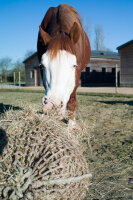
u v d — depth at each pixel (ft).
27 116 6.83
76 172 6.00
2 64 123.13
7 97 34.55
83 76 77.97
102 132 13.20
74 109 12.68
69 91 9.41
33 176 5.58
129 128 14.11
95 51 100.68
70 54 9.05
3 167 5.90
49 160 5.82
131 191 6.95
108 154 9.80
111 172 8.16
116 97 33.04
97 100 29.04
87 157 9.52
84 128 9.02
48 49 9.11
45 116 7.11
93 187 7.18
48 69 8.96
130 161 9.04
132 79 60.64
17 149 6.00
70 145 6.28
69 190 5.63
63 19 11.03
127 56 61.26
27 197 5.32
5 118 7.41
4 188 5.58
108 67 84.17
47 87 9.02
